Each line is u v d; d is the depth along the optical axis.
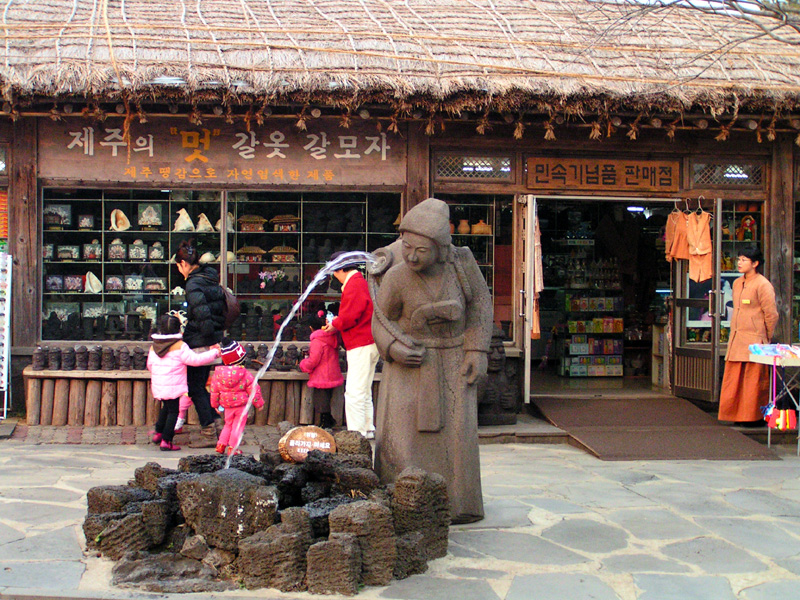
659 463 6.92
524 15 9.31
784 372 8.18
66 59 7.30
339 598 3.83
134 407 7.78
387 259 5.04
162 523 4.28
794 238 8.77
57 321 8.14
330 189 8.20
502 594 3.90
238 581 3.97
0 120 7.87
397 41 8.11
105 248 8.21
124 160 8.00
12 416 7.90
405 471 4.41
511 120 7.83
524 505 5.47
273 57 7.59
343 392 7.70
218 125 8.05
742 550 4.61
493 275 8.48
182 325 7.68
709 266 8.52
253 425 7.82
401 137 8.21
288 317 7.82
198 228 8.25
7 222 7.98
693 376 8.82
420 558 4.18
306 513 4.10
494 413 7.98
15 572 4.01
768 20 9.32
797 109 7.91
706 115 7.91
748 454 7.20
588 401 8.77
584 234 11.75
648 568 4.29
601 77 7.65
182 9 8.74
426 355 4.95
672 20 9.43
